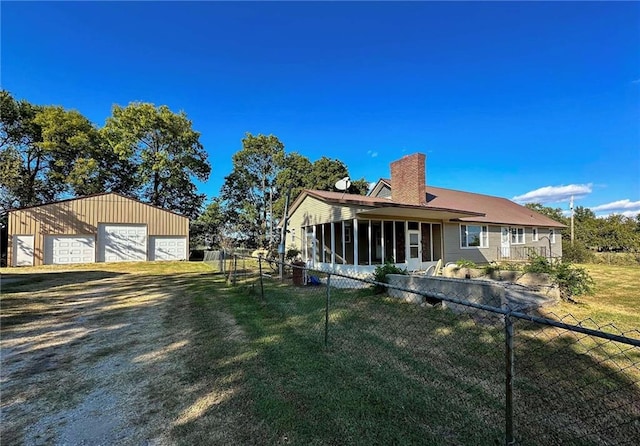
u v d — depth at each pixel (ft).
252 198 120.88
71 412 9.05
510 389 6.63
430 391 9.80
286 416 8.50
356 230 42.80
